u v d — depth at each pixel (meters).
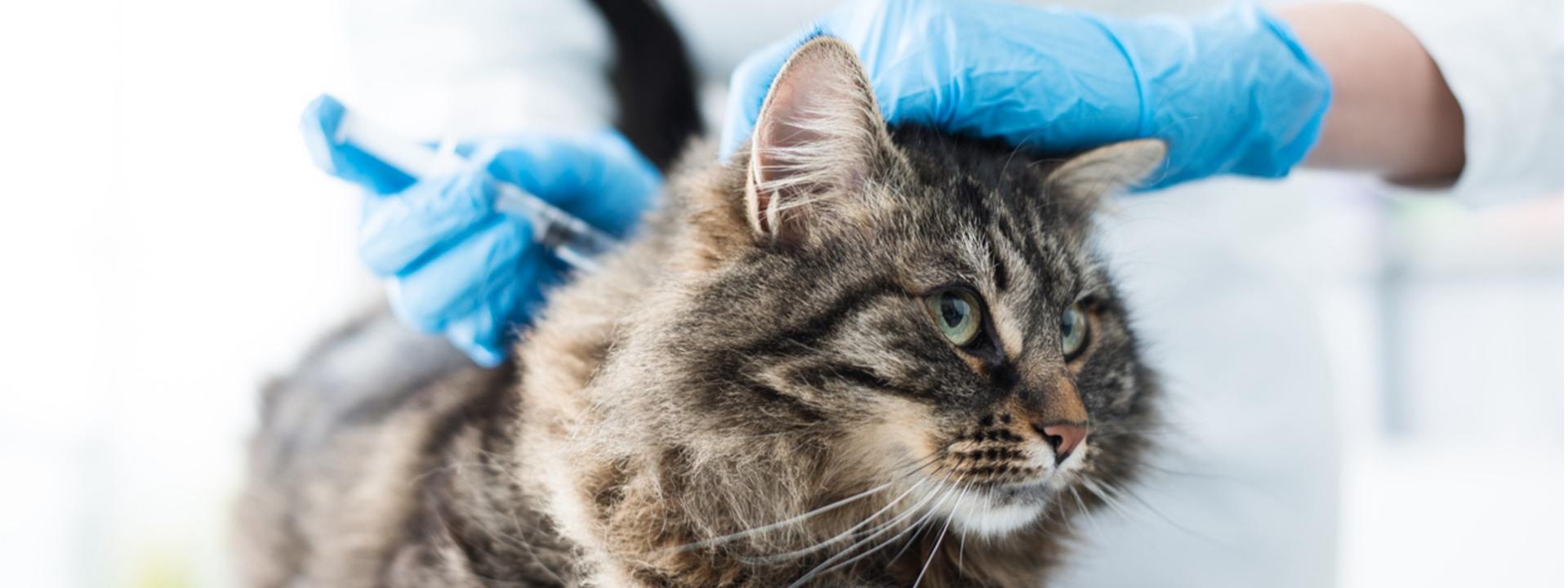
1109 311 1.52
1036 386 1.28
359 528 1.57
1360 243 5.27
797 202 1.28
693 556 1.30
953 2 1.39
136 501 3.03
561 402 1.33
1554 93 1.61
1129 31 1.49
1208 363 2.02
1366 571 3.79
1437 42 1.62
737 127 1.39
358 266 2.43
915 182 1.30
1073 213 1.51
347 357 1.99
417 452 1.54
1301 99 1.55
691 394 1.24
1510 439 5.11
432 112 2.12
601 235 1.61
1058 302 1.37
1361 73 1.65
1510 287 5.24
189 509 3.01
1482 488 4.52
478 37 2.19
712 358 1.23
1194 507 1.92
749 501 1.27
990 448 1.26
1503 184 1.71
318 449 1.79
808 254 1.26
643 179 1.78
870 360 1.22
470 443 1.43
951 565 1.44
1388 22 1.69
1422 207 5.10
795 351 1.22
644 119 2.09
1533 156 1.66
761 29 2.30
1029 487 1.31
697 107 2.15
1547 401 5.17
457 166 1.56
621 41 2.15
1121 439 1.55
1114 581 1.88
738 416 1.23
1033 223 1.38
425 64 2.22
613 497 1.30
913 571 1.41
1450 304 5.37
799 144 1.27
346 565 1.57
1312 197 2.62
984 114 1.44
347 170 1.54
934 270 1.25
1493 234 5.21
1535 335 5.17
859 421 1.23
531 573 1.34
